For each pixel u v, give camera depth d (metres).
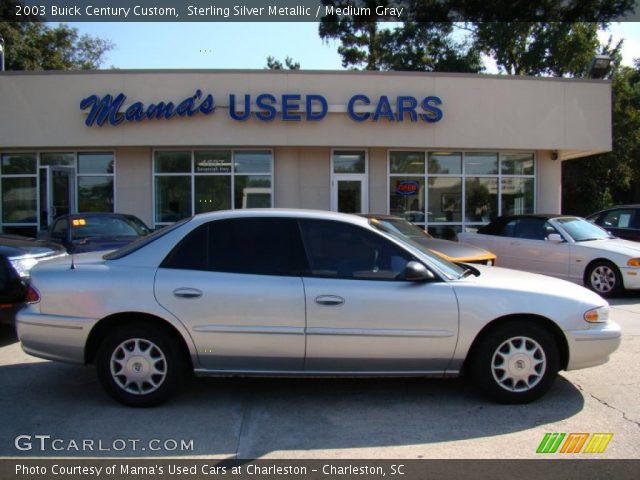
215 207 15.00
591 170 27.98
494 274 5.14
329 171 15.20
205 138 14.03
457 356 4.56
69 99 14.04
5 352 6.46
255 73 14.07
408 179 15.48
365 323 4.50
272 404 4.73
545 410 4.55
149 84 14.02
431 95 14.59
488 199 15.80
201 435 4.09
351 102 14.16
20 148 14.62
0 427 4.24
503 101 14.87
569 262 10.51
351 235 4.73
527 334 4.60
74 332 4.56
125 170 14.82
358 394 4.97
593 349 4.65
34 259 6.98
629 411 4.54
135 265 4.65
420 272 4.53
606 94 15.23
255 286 4.51
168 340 4.57
